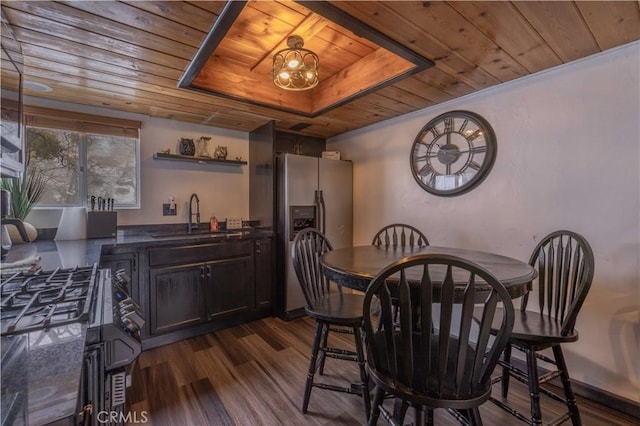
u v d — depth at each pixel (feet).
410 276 4.28
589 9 4.62
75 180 8.68
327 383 6.47
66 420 1.52
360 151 11.51
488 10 4.63
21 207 7.27
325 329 6.88
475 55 5.98
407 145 9.76
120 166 9.33
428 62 6.19
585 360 6.07
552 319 5.42
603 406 5.74
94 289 3.47
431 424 4.00
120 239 8.34
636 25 5.01
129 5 4.29
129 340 2.83
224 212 11.22
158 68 6.31
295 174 10.30
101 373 2.59
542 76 6.72
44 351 2.10
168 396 5.99
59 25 4.75
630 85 5.60
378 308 6.72
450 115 8.38
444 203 8.75
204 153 10.44
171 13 4.52
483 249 7.85
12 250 6.18
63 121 8.28
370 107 8.99
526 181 7.02
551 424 4.67
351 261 5.44
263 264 10.19
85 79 6.82
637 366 5.50
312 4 4.43
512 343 4.96
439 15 4.75
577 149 6.25
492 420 5.43
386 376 3.75
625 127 5.66
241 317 9.78
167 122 10.02
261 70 8.14
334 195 11.23
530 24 4.99
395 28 5.08
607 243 5.87
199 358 7.50
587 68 6.09
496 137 7.54
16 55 4.46
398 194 10.11
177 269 8.37
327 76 8.70
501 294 3.23
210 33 5.05
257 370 6.97
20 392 1.66
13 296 2.97
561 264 5.43
